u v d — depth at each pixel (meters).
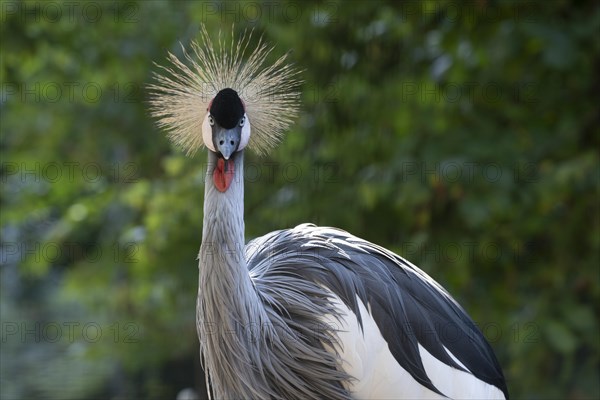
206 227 5.58
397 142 11.39
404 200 10.27
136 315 16.19
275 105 6.16
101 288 15.91
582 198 10.70
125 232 14.07
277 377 5.71
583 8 10.48
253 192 12.52
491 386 6.14
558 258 11.02
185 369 16.78
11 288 26.42
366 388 5.77
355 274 5.92
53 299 26.17
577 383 11.46
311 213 11.59
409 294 6.03
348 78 11.68
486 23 10.80
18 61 15.40
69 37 14.83
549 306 10.65
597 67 10.77
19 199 16.53
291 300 5.83
